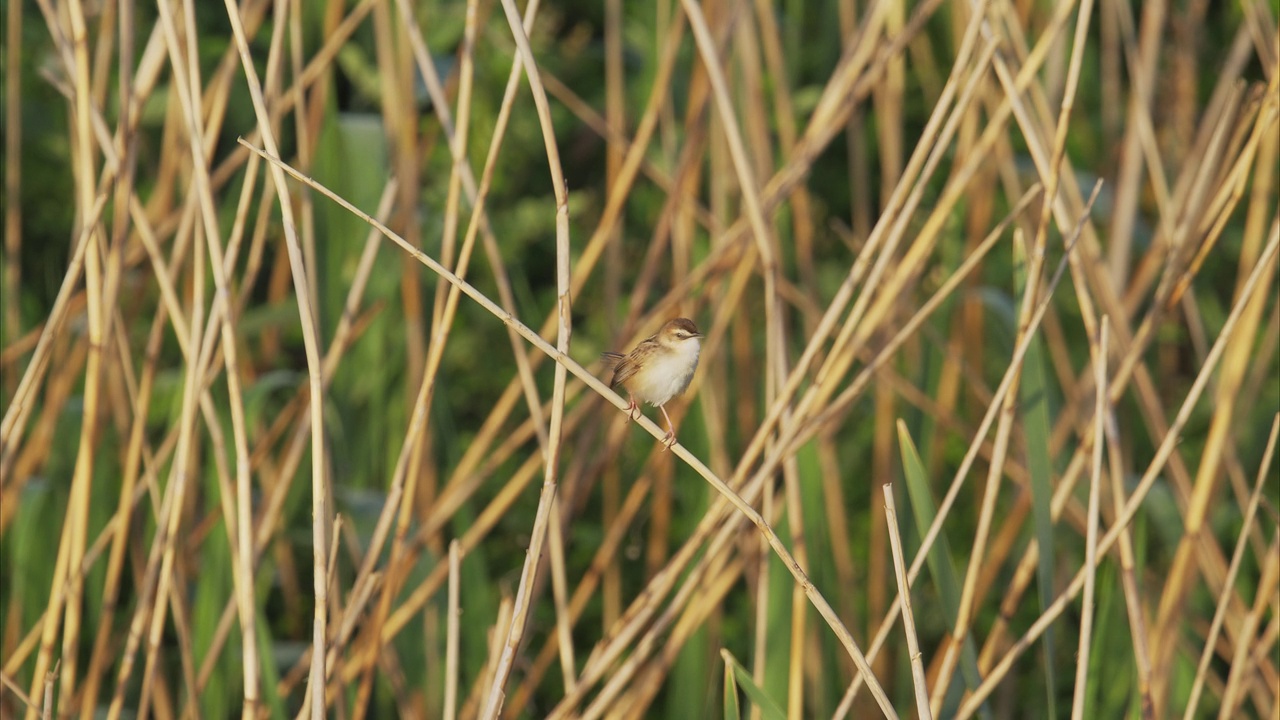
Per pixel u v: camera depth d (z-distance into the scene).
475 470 13.47
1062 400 15.48
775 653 9.02
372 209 10.77
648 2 12.02
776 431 9.17
